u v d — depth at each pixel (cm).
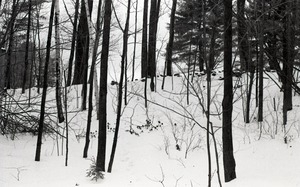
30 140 1084
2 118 1081
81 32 1435
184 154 958
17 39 2008
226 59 705
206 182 723
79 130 1164
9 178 750
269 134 1002
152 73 1521
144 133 1131
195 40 1891
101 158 819
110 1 833
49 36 929
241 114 1199
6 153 927
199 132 1101
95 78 1283
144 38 1777
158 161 916
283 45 995
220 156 920
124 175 805
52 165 863
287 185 648
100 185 704
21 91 1720
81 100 1405
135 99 1430
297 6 926
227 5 701
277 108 1148
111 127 1197
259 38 1016
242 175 752
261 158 877
